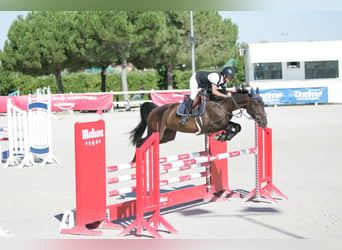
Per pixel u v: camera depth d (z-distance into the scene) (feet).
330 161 42.86
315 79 119.55
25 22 127.03
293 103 108.17
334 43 119.14
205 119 31.60
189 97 32.48
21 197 31.45
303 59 117.70
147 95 149.28
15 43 126.21
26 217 26.73
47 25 123.95
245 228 24.13
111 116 93.25
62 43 123.44
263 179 30.32
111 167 24.90
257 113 30.22
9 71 136.36
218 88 32.86
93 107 101.60
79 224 23.40
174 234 23.41
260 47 119.24
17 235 23.31
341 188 32.65
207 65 150.00
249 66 120.47
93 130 23.77
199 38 145.28
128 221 26.68
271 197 29.91
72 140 61.67
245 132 65.26
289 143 53.93
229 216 26.76
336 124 70.18
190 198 29.01
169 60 138.62
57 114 101.40
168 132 35.09
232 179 36.81
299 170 39.29
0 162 45.27
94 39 118.73
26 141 43.50
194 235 23.09
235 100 31.12
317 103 109.19
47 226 24.99
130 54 123.44
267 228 24.00
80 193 23.27
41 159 47.19
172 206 29.76
